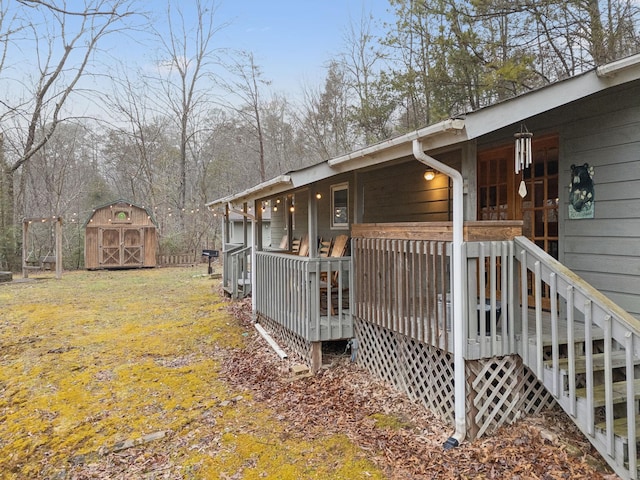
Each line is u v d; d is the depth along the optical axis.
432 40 12.07
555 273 3.39
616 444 2.96
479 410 3.76
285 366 5.93
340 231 8.83
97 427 4.40
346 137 19.72
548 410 4.05
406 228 4.48
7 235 17.55
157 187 23.59
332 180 8.86
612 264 4.10
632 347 2.80
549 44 10.72
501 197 5.58
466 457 3.48
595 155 4.24
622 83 3.67
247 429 4.24
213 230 25.41
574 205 4.46
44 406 4.91
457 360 3.74
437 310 4.04
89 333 7.79
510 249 3.80
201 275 16.08
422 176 6.56
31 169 22.17
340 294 5.66
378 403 4.62
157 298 11.19
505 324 3.79
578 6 9.30
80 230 19.14
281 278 6.62
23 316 9.10
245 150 26.44
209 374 5.79
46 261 17.69
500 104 3.52
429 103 12.81
